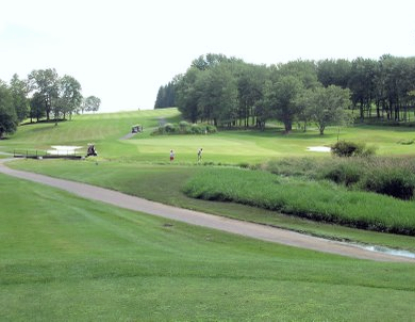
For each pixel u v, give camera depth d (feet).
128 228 55.26
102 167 132.87
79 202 74.54
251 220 67.26
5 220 57.21
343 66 463.42
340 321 22.86
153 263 35.06
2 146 267.59
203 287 28.96
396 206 67.15
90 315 23.85
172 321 22.94
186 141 257.75
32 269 32.73
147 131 389.19
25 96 471.62
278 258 42.55
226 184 88.38
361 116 425.28
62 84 493.36
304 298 26.63
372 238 57.26
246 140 270.26
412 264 37.55
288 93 359.05
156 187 94.99
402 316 23.59
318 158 125.49
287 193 77.82
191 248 46.29
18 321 23.13
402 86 374.84
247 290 28.30
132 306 25.21
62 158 188.75
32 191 85.81
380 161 98.78
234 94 401.49
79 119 514.27
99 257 37.88
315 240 55.52
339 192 78.23
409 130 335.06
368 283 30.60
